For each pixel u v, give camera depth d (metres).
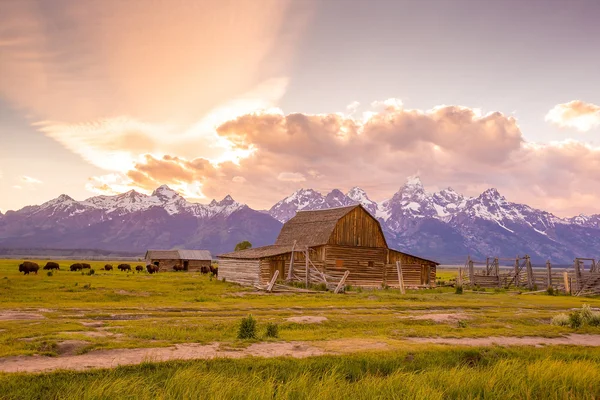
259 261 56.41
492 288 68.56
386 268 62.00
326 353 16.16
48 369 12.79
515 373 14.24
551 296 55.38
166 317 25.20
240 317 25.70
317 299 40.50
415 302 40.12
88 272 83.62
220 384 11.84
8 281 50.97
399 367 15.34
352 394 12.07
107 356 14.74
